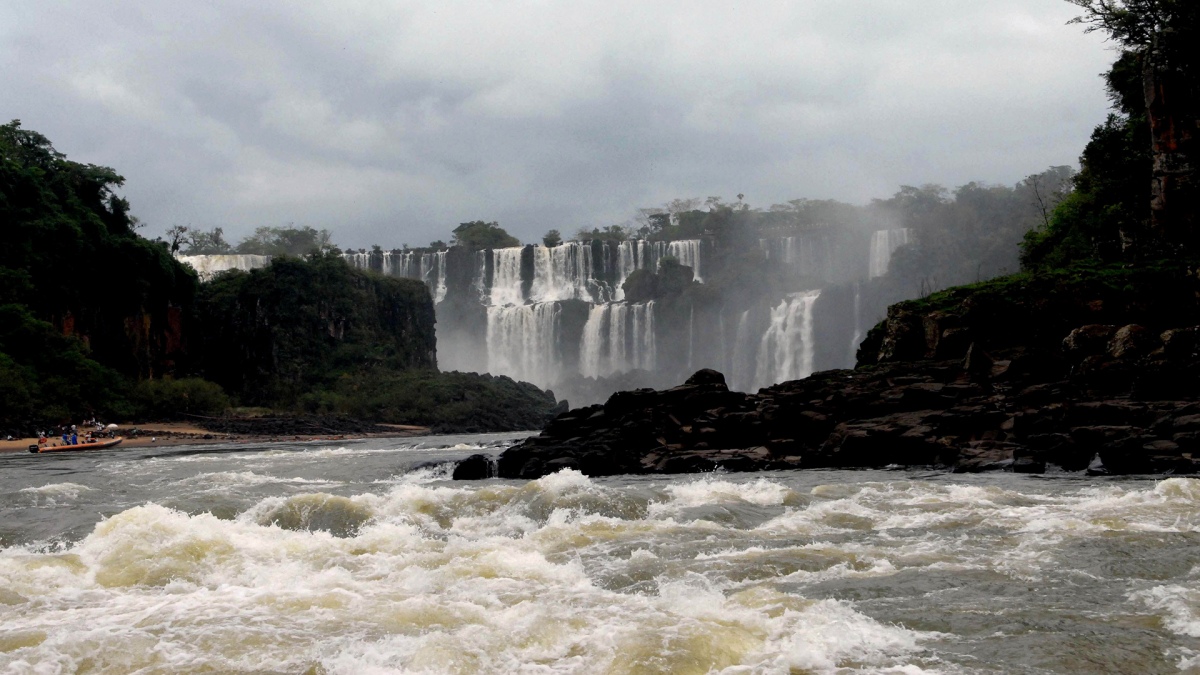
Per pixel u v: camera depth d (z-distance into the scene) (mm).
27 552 18531
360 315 165000
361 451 62406
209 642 11133
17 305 105562
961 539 16719
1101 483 25109
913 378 41312
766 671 9812
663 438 40656
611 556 16047
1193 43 54188
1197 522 17234
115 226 137875
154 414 115812
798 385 45062
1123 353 37531
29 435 88812
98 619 12398
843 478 29719
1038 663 9805
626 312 173375
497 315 183250
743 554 15758
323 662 10422
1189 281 44219
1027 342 45562
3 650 11000
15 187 118562
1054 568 14133
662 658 10141
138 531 17469
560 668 10094
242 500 23531
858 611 12008
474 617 12055
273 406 145250
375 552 16875
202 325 154500
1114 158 63625
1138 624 11070
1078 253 62062
